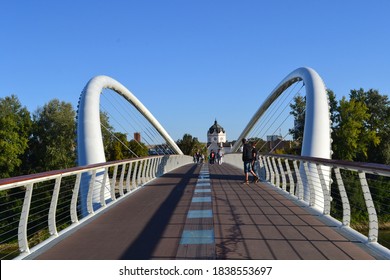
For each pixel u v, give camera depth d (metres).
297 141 63.50
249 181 16.77
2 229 21.97
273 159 14.99
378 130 64.00
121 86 27.23
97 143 16.94
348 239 6.36
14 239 20.23
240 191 12.93
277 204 10.05
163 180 18.16
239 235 6.70
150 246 6.11
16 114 57.12
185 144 102.62
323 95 17.34
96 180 12.27
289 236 6.59
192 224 7.69
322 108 16.84
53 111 58.75
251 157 15.55
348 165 6.39
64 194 24.27
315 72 18.88
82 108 17.98
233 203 10.30
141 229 7.36
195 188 14.18
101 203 10.29
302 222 7.74
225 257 5.45
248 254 5.58
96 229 7.47
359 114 57.56
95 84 19.53
